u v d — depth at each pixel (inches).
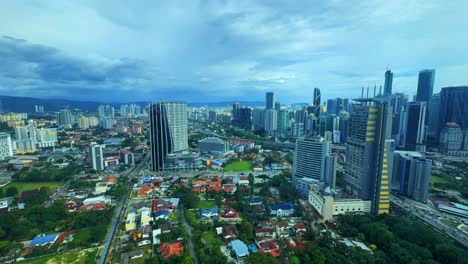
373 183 7268.7
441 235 5541.3
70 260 4936.0
